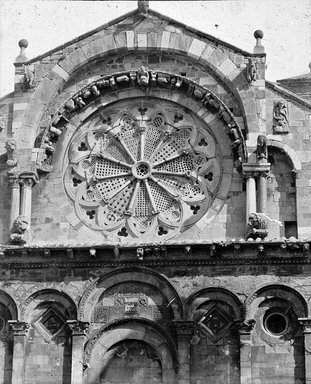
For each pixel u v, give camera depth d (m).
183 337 49.06
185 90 52.41
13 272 50.56
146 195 51.69
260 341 48.75
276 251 49.28
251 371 48.41
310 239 48.94
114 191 51.88
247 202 50.41
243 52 52.34
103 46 53.03
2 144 52.72
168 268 49.91
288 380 48.25
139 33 53.06
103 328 49.59
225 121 51.69
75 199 51.91
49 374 49.50
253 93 51.66
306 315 48.66
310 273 49.12
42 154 52.09
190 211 51.19
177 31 52.94
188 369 48.72
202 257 49.69
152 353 49.47
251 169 50.53
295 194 50.75
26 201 51.50
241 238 50.44
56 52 53.38
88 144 52.59
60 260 50.38
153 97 52.78
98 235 51.28
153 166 52.00
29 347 49.88
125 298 49.97
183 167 51.88
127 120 52.84
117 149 52.59
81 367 49.16
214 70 52.28
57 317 50.16
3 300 50.44
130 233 51.16
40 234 51.50
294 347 48.59
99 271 50.22
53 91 52.84
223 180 51.25
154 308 49.72
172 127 52.38
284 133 51.28
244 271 49.47
